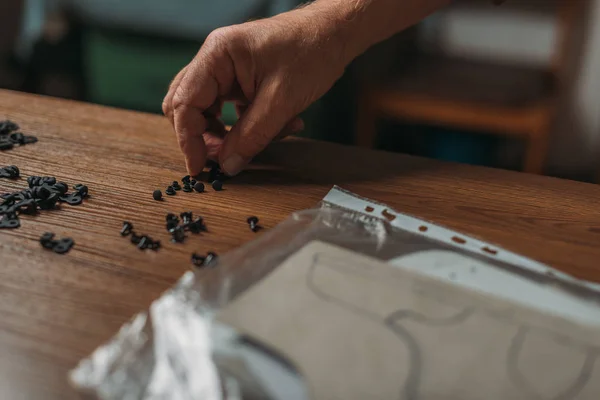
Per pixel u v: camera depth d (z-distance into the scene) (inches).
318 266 17.7
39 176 25.4
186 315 15.5
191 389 13.5
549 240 21.7
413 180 26.7
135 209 22.9
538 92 58.9
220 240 20.8
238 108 30.9
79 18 57.3
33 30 57.3
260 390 13.4
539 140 58.5
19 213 22.0
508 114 57.2
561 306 16.8
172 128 31.7
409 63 67.6
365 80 63.0
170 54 57.6
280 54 26.2
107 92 61.1
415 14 31.8
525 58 72.9
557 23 68.1
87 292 17.6
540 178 27.3
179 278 18.4
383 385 13.6
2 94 35.7
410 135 74.7
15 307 16.8
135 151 28.7
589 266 20.1
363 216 21.5
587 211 24.2
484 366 14.3
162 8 55.4
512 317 16.1
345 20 28.0
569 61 71.4
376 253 18.9
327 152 29.7
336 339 14.8
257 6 52.8
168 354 14.3
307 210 21.8
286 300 16.0
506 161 73.4
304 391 13.4
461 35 74.6
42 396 13.9
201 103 25.4
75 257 19.3
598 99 72.7
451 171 27.7
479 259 19.1
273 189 25.2
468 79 62.5
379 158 29.1
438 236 20.4
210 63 25.5
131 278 18.3
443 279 17.6
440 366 14.2
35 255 19.3
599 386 14.0
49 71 60.1
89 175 25.9
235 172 26.3
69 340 15.6
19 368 14.7
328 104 56.7
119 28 57.1
